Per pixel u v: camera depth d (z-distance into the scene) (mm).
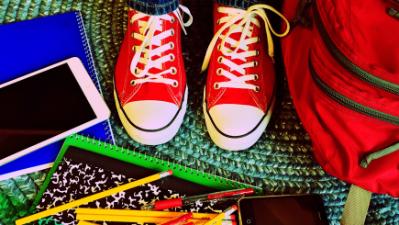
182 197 725
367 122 640
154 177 726
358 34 584
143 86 761
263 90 785
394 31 578
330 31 610
